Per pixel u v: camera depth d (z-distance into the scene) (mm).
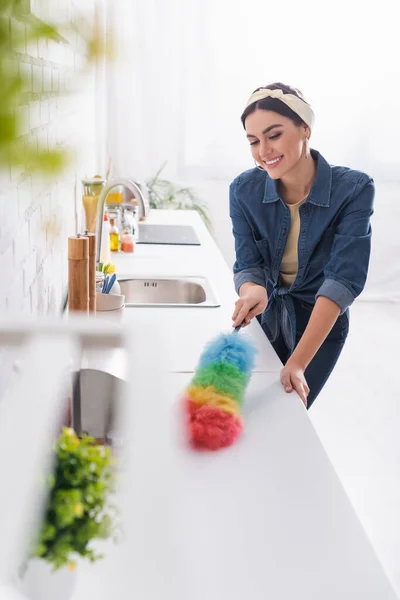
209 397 1190
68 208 2041
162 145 4527
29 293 1276
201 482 1037
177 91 4461
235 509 963
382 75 4609
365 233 1795
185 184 4648
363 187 1802
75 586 539
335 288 1709
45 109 1450
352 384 3609
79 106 2502
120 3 4184
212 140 4586
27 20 276
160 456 451
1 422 418
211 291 2213
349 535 911
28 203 1251
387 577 821
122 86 4320
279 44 4480
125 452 463
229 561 837
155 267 2512
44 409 442
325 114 4652
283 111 1729
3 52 251
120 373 531
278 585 794
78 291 1373
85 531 468
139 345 562
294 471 1087
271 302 2053
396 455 2875
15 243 1111
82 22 274
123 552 426
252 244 1978
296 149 1760
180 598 419
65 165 254
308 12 4461
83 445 520
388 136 4738
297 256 1937
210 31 4395
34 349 535
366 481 2645
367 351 4090
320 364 2025
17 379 485
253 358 1302
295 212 1895
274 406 1348
